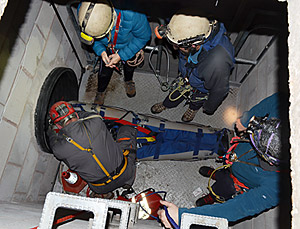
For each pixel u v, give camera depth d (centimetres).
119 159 204
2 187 183
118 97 336
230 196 219
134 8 197
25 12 177
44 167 256
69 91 279
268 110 162
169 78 346
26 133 206
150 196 260
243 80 314
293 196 59
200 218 95
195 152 262
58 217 119
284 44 210
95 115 190
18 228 99
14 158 194
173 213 143
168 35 192
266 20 230
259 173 161
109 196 273
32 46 196
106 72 275
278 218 174
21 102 191
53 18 221
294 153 60
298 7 65
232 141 188
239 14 228
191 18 180
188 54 202
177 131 261
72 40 275
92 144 179
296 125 61
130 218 148
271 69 236
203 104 279
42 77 220
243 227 249
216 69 194
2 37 157
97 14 189
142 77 346
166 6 236
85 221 147
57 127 190
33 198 245
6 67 167
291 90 63
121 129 243
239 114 315
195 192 296
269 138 132
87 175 196
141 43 226
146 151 263
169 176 303
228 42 196
